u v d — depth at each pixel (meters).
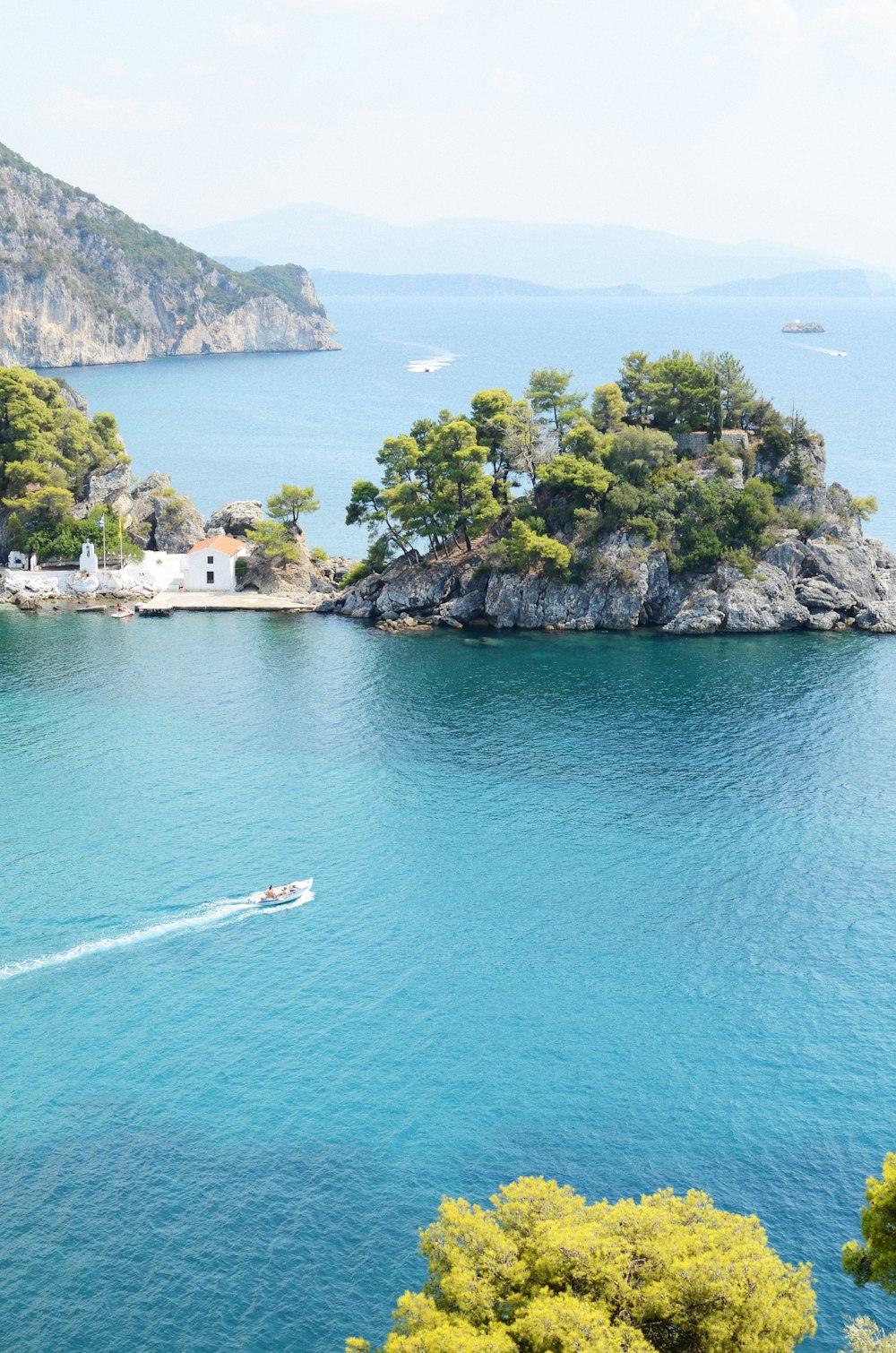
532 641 196.75
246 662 181.38
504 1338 51.09
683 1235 56.09
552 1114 83.44
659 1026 93.38
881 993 97.94
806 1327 54.00
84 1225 73.38
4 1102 83.56
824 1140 81.25
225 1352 64.88
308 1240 72.56
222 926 106.56
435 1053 89.75
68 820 125.31
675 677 174.50
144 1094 84.75
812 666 180.25
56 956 101.25
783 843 122.62
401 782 136.75
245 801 131.00
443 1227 58.34
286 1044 90.69
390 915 108.88
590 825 126.44
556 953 103.06
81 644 190.00
